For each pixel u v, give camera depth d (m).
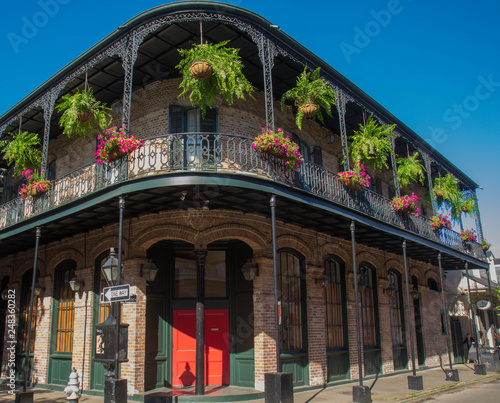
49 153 15.09
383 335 14.52
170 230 10.17
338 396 10.23
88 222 11.04
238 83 9.54
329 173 11.76
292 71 11.62
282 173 9.66
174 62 11.05
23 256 14.68
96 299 11.48
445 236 16.59
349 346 12.95
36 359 12.93
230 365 10.73
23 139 13.66
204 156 10.88
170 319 10.86
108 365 7.91
